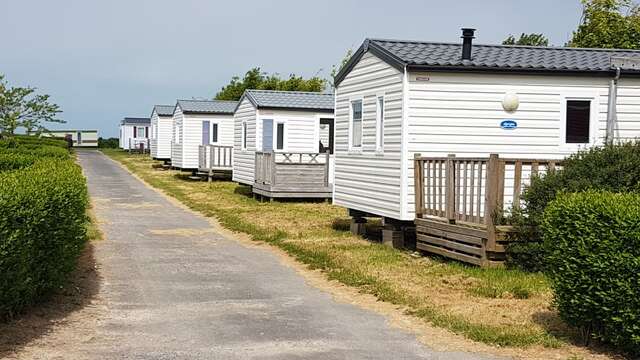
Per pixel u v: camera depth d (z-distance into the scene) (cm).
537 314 762
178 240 1356
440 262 1079
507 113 1223
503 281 909
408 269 1027
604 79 1254
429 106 1194
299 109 2322
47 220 701
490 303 813
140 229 1509
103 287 891
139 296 849
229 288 912
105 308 779
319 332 701
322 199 2205
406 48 1295
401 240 1250
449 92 1200
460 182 1132
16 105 3061
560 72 1230
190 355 613
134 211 1889
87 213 1783
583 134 1255
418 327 726
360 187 1379
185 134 3241
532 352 636
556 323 723
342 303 834
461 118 1205
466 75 1202
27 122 3094
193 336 676
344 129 1469
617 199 626
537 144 1238
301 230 1492
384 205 1266
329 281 970
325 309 802
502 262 985
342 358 614
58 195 743
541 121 1235
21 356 589
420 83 1188
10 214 610
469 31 1229
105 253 1167
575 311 643
